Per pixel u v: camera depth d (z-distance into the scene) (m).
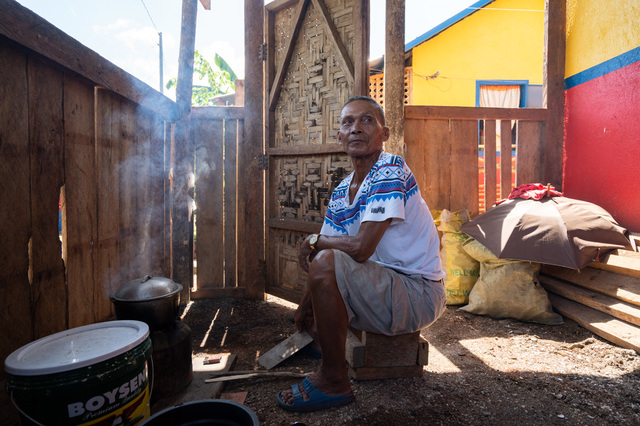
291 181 3.82
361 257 1.90
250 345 2.82
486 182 4.25
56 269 2.17
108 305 2.74
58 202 2.19
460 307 3.71
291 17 3.73
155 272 3.52
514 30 10.19
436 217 4.09
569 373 2.32
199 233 4.05
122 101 2.93
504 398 2.03
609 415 1.88
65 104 2.25
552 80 4.36
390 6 3.56
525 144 4.34
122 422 1.45
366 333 2.16
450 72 10.32
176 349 2.00
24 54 1.92
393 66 3.58
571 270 3.52
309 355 2.55
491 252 3.42
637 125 3.63
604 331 2.80
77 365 1.33
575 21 4.32
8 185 1.83
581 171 4.32
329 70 3.43
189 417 1.46
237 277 4.12
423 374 2.29
